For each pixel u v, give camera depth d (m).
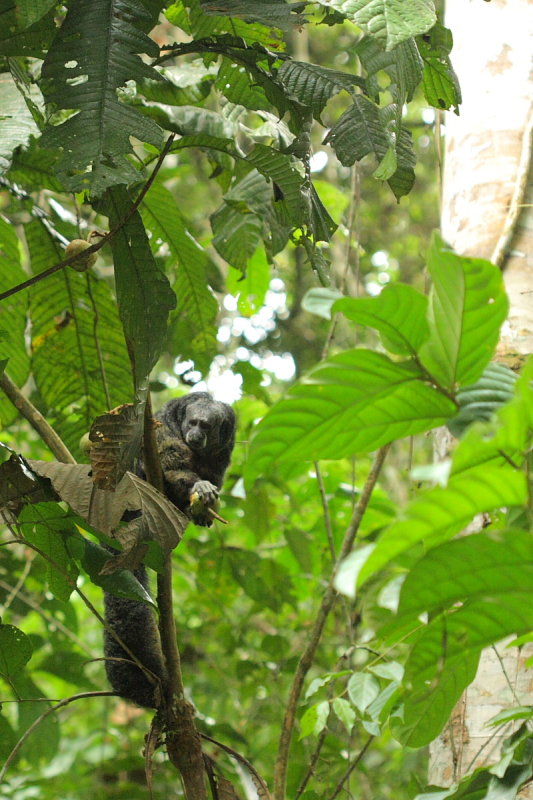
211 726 4.68
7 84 3.00
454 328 1.80
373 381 1.83
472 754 3.18
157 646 3.42
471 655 2.11
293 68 2.96
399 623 2.10
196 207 9.32
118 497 2.60
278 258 8.61
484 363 1.85
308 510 6.14
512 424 1.54
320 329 8.31
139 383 2.68
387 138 2.79
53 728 4.64
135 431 2.62
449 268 1.72
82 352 3.87
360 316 1.83
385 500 5.45
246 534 6.17
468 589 1.72
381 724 2.91
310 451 1.95
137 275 2.76
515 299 3.60
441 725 2.26
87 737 6.42
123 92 3.51
